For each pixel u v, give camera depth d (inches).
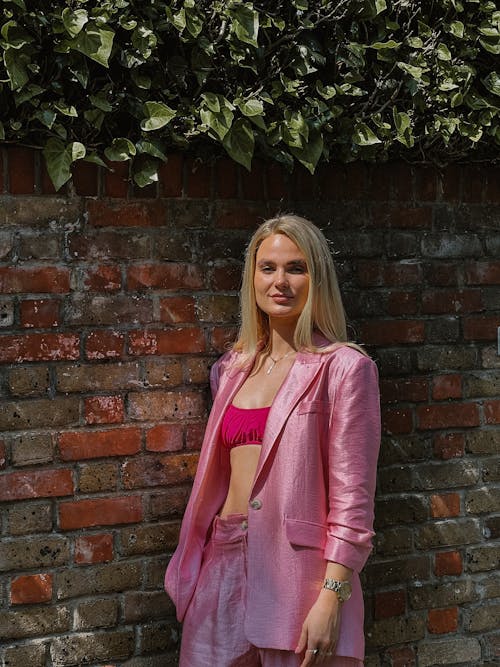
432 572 128.2
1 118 103.0
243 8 108.9
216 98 109.0
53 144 104.4
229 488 104.6
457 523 129.8
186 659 102.1
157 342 113.0
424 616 127.5
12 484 106.9
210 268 115.5
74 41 101.3
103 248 110.0
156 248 112.6
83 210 108.8
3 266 105.7
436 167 127.8
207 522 106.3
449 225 129.0
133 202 111.1
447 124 121.6
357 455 95.5
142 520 113.1
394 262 125.5
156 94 109.5
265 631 94.8
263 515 97.1
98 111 105.4
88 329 109.7
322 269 102.0
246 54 111.7
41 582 108.6
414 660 126.7
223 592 100.2
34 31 100.8
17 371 106.7
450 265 129.0
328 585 93.3
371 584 124.0
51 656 109.0
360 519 94.0
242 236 117.0
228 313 116.5
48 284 107.6
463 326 129.9
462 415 130.0
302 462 96.6
